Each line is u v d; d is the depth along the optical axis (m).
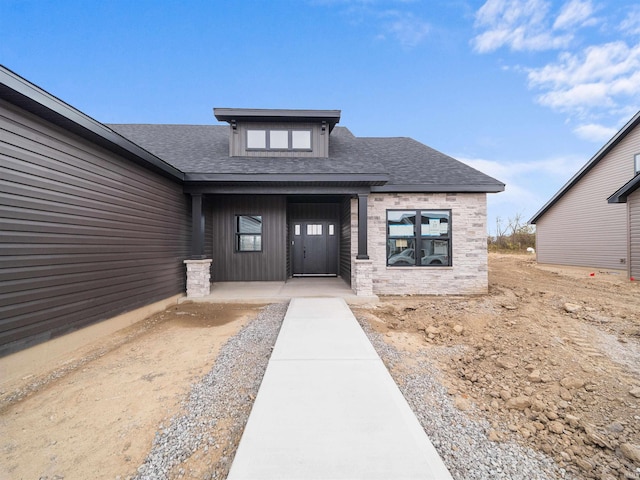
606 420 2.69
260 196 9.04
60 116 3.52
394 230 8.12
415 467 1.68
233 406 2.65
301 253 10.70
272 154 8.54
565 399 3.04
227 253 8.98
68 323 3.90
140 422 2.42
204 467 1.95
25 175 3.35
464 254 8.09
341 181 6.90
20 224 3.29
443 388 3.19
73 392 2.90
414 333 4.95
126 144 4.68
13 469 1.93
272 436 1.93
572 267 13.71
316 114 8.26
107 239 4.64
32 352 3.40
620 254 11.81
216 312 6.11
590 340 4.40
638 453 2.21
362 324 5.26
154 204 5.96
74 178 4.02
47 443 2.17
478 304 6.60
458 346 4.40
